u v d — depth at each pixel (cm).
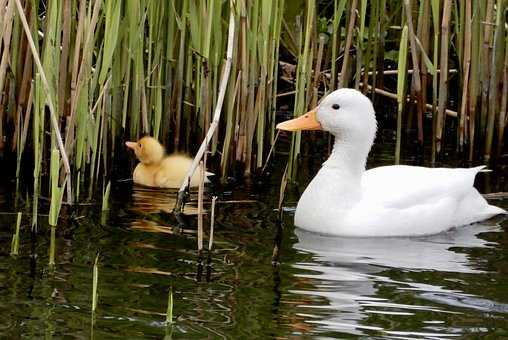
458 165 1237
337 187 991
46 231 918
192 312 736
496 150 1284
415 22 1334
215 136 1188
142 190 1095
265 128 1215
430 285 822
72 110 1011
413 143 1323
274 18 1127
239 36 1109
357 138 1004
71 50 1094
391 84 1489
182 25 1136
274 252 888
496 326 733
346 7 1320
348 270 856
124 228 941
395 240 973
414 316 749
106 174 1141
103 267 827
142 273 817
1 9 970
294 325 721
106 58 1028
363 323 731
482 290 812
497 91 1254
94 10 992
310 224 984
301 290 796
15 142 1141
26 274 802
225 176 1139
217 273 827
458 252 930
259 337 697
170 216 991
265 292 787
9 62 1112
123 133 1177
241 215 1012
